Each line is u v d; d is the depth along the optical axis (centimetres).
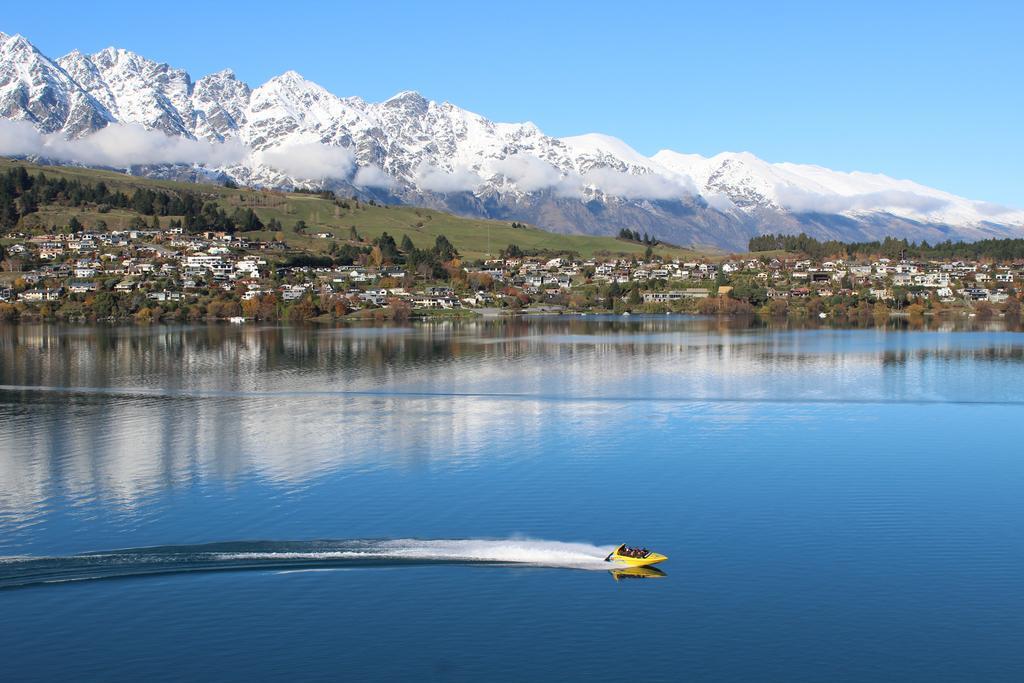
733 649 5941
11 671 5672
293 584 6819
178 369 19175
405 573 6988
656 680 5603
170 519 8288
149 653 5869
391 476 9731
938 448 11044
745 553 7450
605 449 10981
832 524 8138
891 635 6116
